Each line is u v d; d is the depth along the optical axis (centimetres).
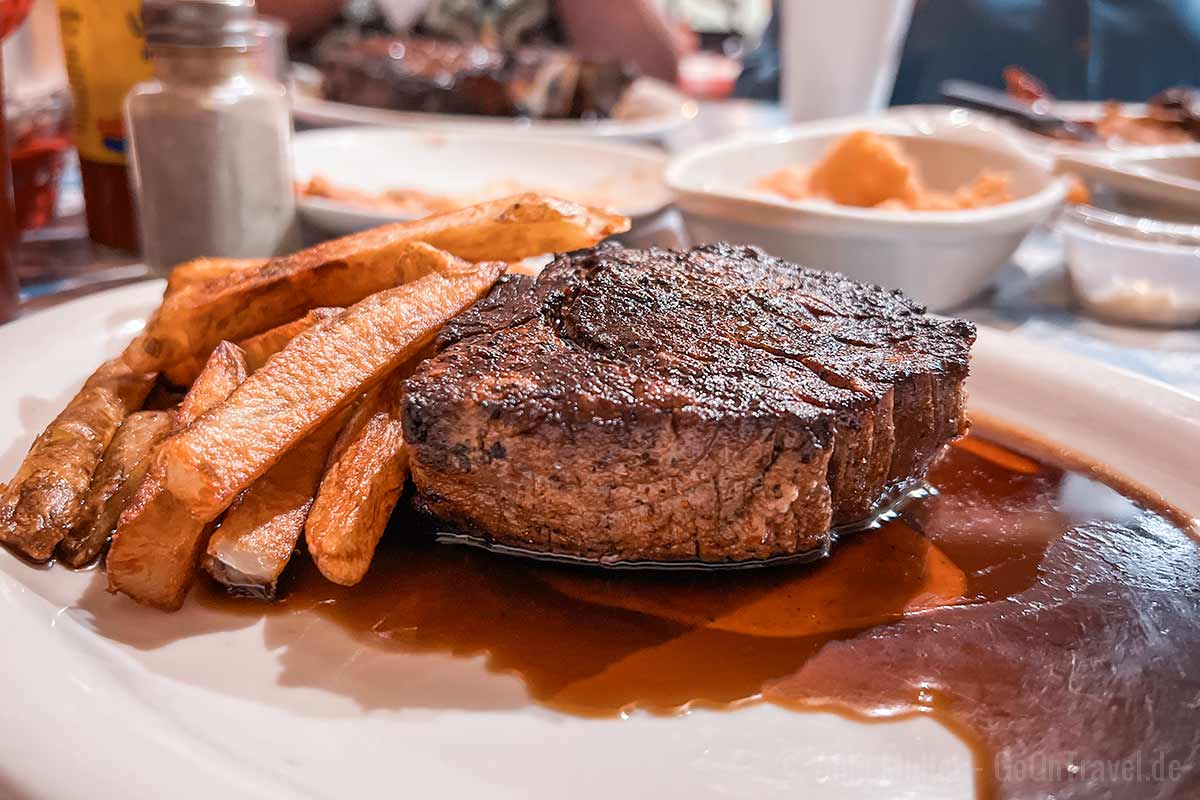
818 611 34
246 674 31
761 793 30
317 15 85
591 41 101
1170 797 30
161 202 45
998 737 31
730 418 33
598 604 34
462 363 34
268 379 33
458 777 30
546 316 35
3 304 42
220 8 43
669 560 35
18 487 33
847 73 63
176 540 32
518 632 33
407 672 32
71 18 47
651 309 35
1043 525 37
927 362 36
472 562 35
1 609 30
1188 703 32
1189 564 35
